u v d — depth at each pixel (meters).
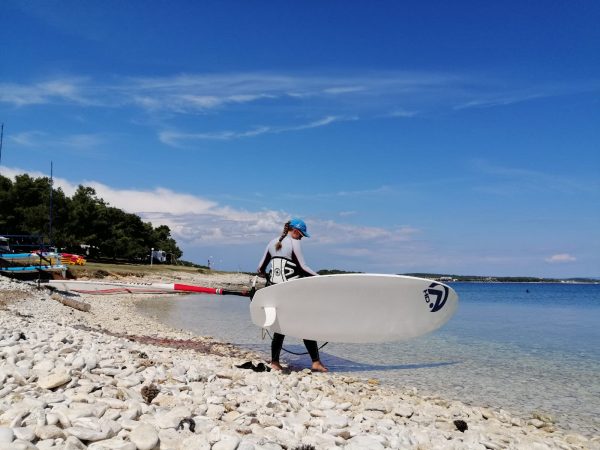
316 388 6.00
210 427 3.31
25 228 53.72
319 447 3.29
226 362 7.26
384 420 4.48
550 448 4.32
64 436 2.73
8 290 14.02
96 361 4.84
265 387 5.09
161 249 102.25
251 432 3.38
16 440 2.50
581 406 6.14
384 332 7.67
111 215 81.62
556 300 51.09
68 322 10.88
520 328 16.00
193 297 32.31
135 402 3.53
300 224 7.55
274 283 7.46
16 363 4.52
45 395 3.51
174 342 9.79
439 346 10.95
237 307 22.91
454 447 3.74
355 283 7.30
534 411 5.94
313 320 7.50
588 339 12.72
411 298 7.54
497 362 9.03
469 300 51.53
